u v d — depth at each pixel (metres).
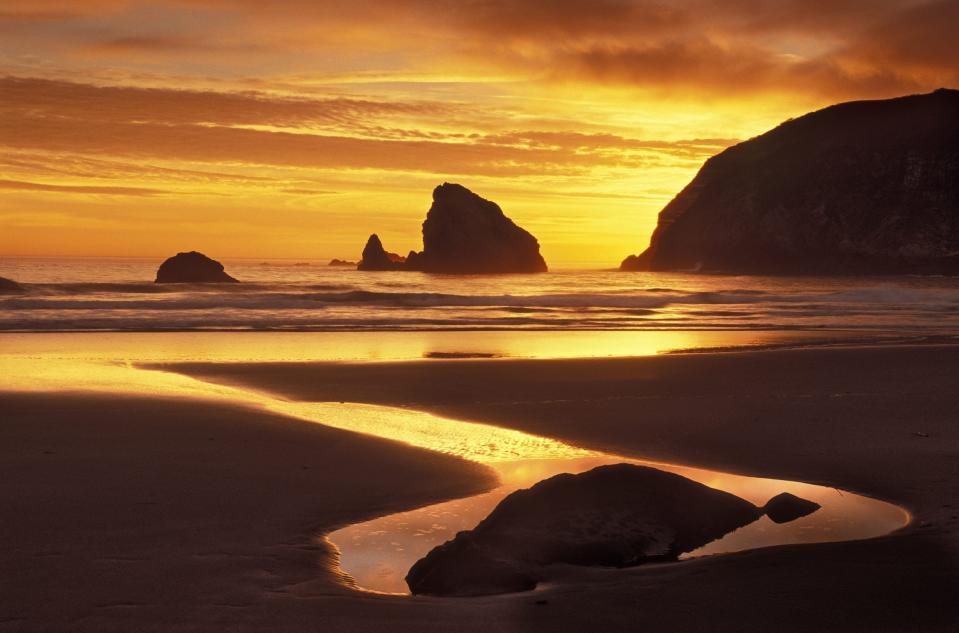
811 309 37.91
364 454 9.42
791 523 6.66
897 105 175.00
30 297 34.88
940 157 162.38
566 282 79.25
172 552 5.71
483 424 11.60
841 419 11.42
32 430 10.16
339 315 31.28
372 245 136.50
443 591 5.12
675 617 4.48
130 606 4.66
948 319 32.16
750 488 7.93
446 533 6.58
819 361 18.38
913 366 17.44
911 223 160.25
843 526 6.59
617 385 15.28
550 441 10.40
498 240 139.75
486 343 23.53
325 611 4.62
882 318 32.88
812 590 4.88
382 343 23.20
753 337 25.44
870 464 8.76
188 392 13.98
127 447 9.30
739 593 4.85
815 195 168.75
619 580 5.18
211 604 4.71
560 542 5.71
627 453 9.68
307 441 10.03
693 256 181.50
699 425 11.27
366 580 5.44
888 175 166.00
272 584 5.13
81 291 39.06
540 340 24.44
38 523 6.28
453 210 138.38
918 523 6.55
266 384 15.30
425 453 9.61
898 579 5.05
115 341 22.30
